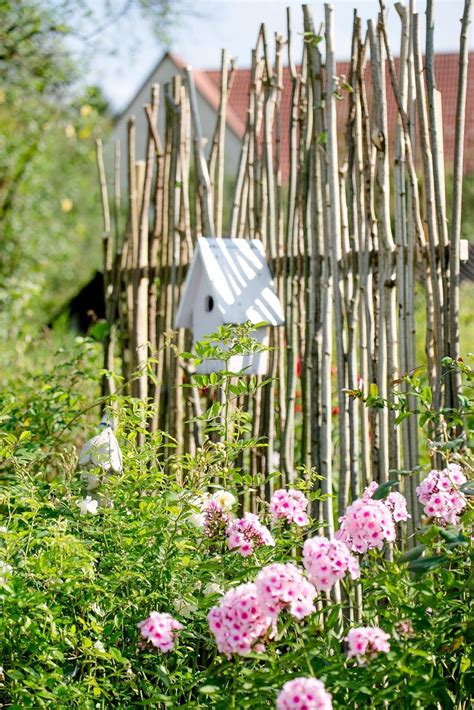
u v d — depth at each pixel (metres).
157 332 6.56
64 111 16.52
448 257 4.73
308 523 3.95
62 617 3.47
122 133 27.09
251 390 4.40
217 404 4.30
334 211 4.93
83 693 3.40
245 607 2.99
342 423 4.88
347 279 5.03
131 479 4.37
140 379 6.51
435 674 3.28
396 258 4.78
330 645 3.32
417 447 4.72
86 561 3.47
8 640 3.48
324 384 5.04
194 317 5.81
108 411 4.59
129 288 6.80
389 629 3.36
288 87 19.30
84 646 3.43
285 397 6.04
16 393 6.71
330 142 4.93
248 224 6.06
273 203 5.83
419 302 10.99
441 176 4.72
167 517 3.94
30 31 14.77
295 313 5.68
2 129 16.08
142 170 6.86
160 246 6.62
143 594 3.79
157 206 6.59
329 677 3.04
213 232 6.11
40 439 5.90
